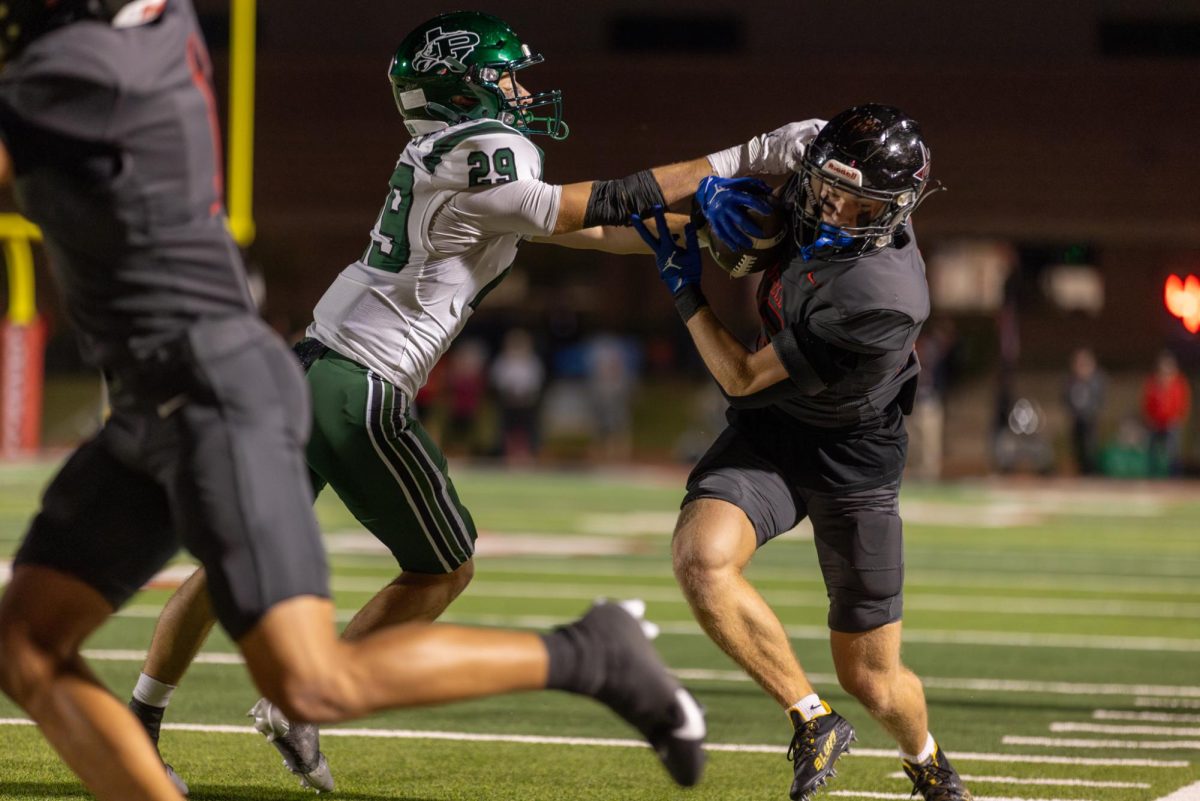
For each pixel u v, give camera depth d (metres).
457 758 17.27
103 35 9.74
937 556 41.34
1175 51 90.44
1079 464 75.00
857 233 13.36
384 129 93.06
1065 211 90.56
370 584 32.25
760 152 14.55
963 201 91.00
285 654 10.02
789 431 14.56
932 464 74.31
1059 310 92.88
